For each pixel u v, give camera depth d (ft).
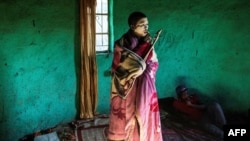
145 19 9.13
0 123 13.76
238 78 17.92
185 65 18.10
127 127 9.72
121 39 9.34
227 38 17.56
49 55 15.08
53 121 16.02
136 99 9.45
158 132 10.30
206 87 18.39
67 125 16.17
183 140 14.40
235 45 17.53
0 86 13.50
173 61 17.89
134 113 9.57
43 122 15.60
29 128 15.05
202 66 18.17
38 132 15.25
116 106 9.71
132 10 16.69
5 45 13.42
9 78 13.78
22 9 13.76
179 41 17.71
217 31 17.58
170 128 15.60
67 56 15.71
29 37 14.21
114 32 16.71
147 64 9.48
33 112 15.07
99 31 16.92
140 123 9.55
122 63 9.20
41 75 15.01
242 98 18.15
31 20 14.14
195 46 17.88
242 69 17.75
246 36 17.30
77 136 14.71
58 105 16.01
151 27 17.08
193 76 18.30
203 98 18.52
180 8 17.30
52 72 15.38
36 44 14.51
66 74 15.89
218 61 17.97
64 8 15.10
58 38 15.20
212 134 14.98
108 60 16.97
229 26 17.39
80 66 16.21
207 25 17.57
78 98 16.62
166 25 17.33
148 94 9.50
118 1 16.37
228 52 17.72
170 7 17.17
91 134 14.92
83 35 15.70
